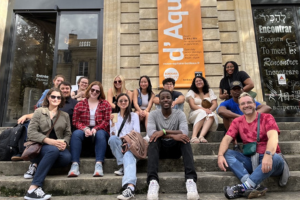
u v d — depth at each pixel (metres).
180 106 4.04
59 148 2.67
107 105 3.38
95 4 6.38
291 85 6.07
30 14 6.30
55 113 2.99
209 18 6.00
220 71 5.71
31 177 2.72
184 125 2.86
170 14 5.90
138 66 5.88
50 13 6.32
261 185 2.47
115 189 2.59
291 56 6.25
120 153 2.84
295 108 5.93
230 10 6.30
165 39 5.79
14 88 5.80
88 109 3.33
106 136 3.10
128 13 6.20
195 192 2.31
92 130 3.04
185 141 2.67
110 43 5.98
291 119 5.84
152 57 5.81
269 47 6.30
